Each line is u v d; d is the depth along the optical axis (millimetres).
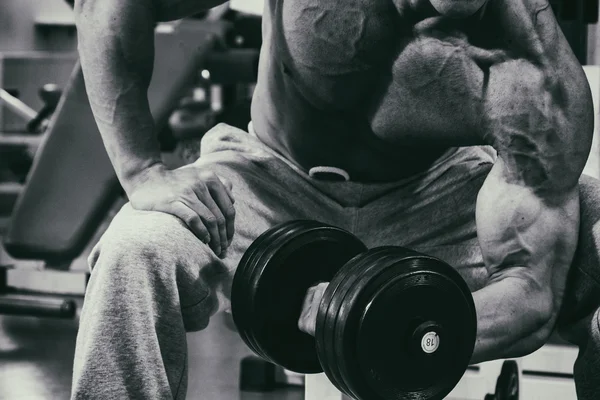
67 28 4918
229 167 1747
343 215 1794
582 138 1551
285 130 1751
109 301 1396
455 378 1452
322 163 1759
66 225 2924
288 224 1590
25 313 2922
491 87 1521
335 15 1531
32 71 4059
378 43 1543
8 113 4129
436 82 1533
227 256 1653
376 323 1381
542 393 2252
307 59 1570
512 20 1495
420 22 1525
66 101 3068
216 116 3346
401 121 1588
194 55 3033
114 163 1632
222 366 2805
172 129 3482
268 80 1735
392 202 1795
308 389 1922
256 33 3258
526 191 1560
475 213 1757
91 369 1371
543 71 1512
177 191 1538
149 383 1382
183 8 1667
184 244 1484
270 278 1525
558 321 1688
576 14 2242
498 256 1582
